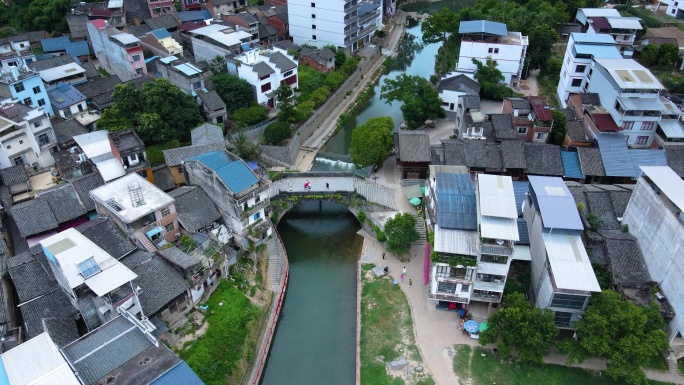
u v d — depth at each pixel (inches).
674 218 1670.8
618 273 1801.2
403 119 3309.5
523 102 2832.2
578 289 1588.3
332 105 3398.1
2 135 2271.2
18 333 1560.0
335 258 2247.8
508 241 1678.2
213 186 2046.0
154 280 1695.4
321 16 4018.2
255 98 3120.1
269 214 2197.3
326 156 2906.0
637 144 2701.8
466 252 1699.1
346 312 1983.3
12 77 2605.8
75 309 1635.1
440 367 1680.6
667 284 1694.1
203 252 1894.7
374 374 1681.8
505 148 2497.5
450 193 1897.1
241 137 2571.4
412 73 4069.9
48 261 1686.8
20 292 1675.7
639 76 2659.9
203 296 1828.2
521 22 3964.1
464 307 1855.3
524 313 1615.4
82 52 3612.2
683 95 3100.4
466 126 2795.3
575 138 2645.2
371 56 4109.3
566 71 3275.1
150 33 3540.8
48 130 2442.2
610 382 1624.0
